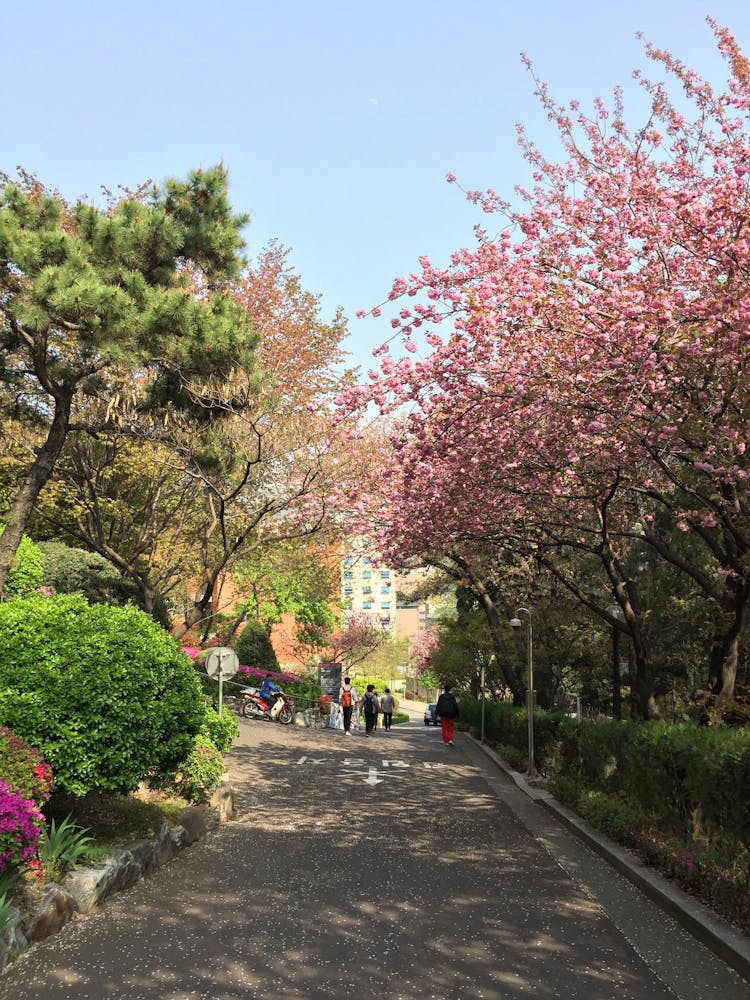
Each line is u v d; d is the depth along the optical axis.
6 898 6.07
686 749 8.40
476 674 37.31
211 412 15.99
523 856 9.47
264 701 31.89
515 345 9.59
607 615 13.44
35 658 7.85
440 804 13.80
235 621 32.56
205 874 8.21
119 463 20.73
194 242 14.52
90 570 21.34
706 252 8.70
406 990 5.04
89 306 11.67
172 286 14.63
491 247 9.85
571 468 10.94
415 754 22.89
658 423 8.74
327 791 15.05
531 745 17.25
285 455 18.08
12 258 11.85
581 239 9.73
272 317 25.09
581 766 14.59
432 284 9.70
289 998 4.89
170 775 10.73
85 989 5.02
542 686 27.72
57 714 7.43
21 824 5.87
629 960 5.70
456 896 7.42
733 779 7.12
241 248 15.22
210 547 22.12
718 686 11.26
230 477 18.56
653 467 11.27
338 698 40.72
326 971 5.37
